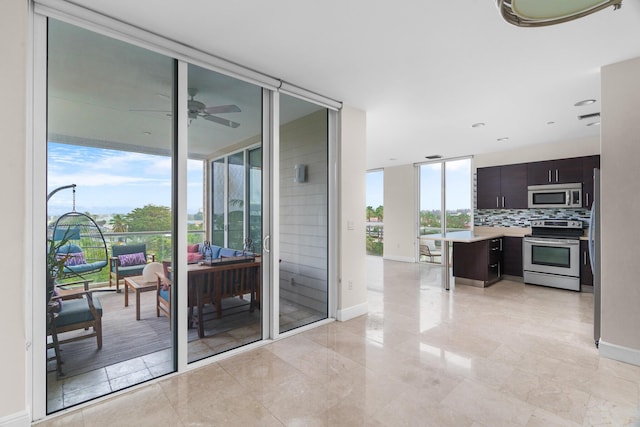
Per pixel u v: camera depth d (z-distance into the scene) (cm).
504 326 324
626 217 243
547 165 510
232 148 264
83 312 199
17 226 162
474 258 506
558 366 239
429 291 473
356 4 181
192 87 242
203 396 202
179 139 232
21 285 163
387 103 343
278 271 295
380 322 337
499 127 434
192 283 244
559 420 178
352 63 255
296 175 314
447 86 296
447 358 254
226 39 220
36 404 178
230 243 264
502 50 231
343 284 342
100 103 202
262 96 284
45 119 182
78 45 194
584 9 127
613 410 187
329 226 343
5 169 159
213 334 257
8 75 159
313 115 327
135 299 217
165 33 212
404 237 766
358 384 216
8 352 159
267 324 289
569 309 382
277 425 175
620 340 247
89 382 200
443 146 551
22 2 163
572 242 468
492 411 187
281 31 210
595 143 479
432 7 183
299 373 231
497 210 593
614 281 249
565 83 288
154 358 224
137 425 175
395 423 177
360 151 361
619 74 247
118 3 181
